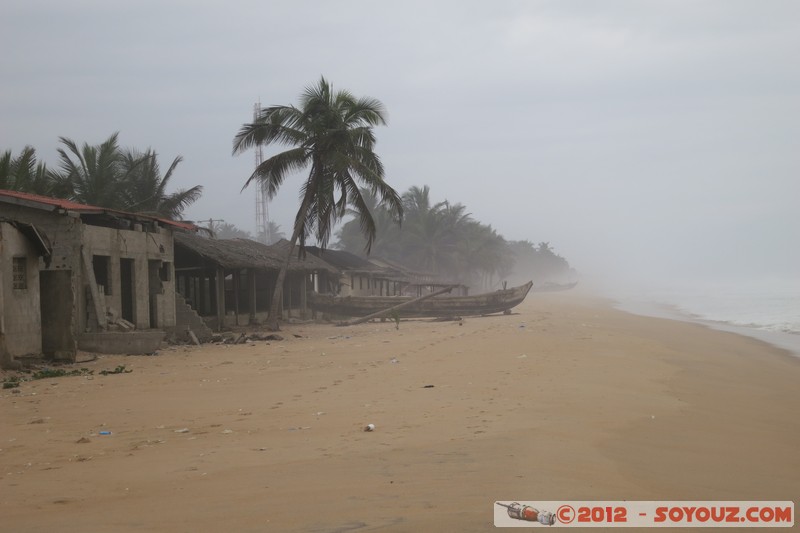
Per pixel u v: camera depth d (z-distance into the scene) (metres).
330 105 36.25
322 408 12.84
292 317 45.12
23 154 36.91
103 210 24.58
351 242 92.00
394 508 6.68
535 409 12.44
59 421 12.17
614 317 48.41
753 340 32.97
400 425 11.00
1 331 19.12
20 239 20.08
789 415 13.98
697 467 9.05
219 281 33.44
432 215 88.56
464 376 16.94
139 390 15.80
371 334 32.06
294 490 7.41
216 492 7.46
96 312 23.52
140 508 6.97
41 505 7.20
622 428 11.21
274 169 35.88
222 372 18.83
